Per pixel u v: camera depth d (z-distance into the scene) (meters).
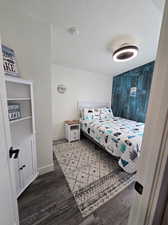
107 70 3.29
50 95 1.60
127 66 3.03
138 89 3.11
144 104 2.97
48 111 1.62
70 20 1.36
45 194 1.34
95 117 3.28
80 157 2.19
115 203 1.25
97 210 1.17
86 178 1.63
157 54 0.38
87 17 1.32
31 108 1.36
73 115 3.25
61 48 2.03
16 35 1.24
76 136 3.01
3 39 1.17
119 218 1.09
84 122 2.98
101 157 2.20
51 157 1.75
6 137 0.69
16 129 1.39
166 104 0.35
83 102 3.38
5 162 0.69
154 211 0.42
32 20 1.30
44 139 1.64
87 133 2.83
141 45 2.00
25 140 1.29
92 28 1.52
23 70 1.33
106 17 1.33
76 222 1.05
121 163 1.71
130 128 2.32
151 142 0.40
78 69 3.12
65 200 1.27
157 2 1.12
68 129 2.87
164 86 0.35
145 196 0.44
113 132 2.07
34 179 1.54
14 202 0.81
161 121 0.37
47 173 1.71
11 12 1.18
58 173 1.72
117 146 1.83
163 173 0.39
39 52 1.41
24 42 1.29
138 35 1.69
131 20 1.38
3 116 0.66
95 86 3.55
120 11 1.25
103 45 1.94
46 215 1.10
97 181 1.57
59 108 2.97
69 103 3.12
